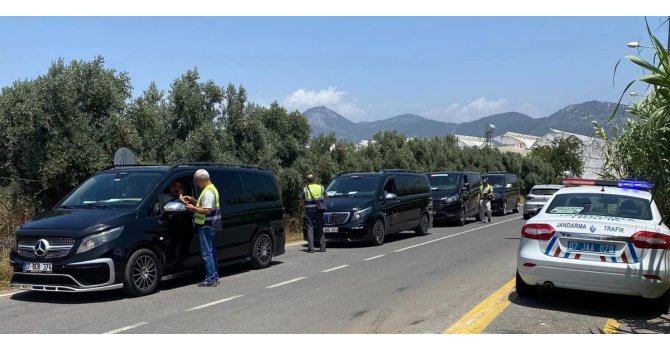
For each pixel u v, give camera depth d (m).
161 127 15.71
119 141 13.31
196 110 16.62
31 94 12.91
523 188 52.50
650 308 7.25
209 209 9.23
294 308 7.65
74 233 7.96
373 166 27.77
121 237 8.22
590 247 7.03
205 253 9.30
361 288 9.09
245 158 17.66
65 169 12.44
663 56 4.89
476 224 23.19
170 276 9.07
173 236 9.09
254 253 11.02
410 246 15.13
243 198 10.91
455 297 8.35
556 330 6.50
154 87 16.66
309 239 13.97
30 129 12.38
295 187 19.20
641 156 7.81
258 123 18.09
